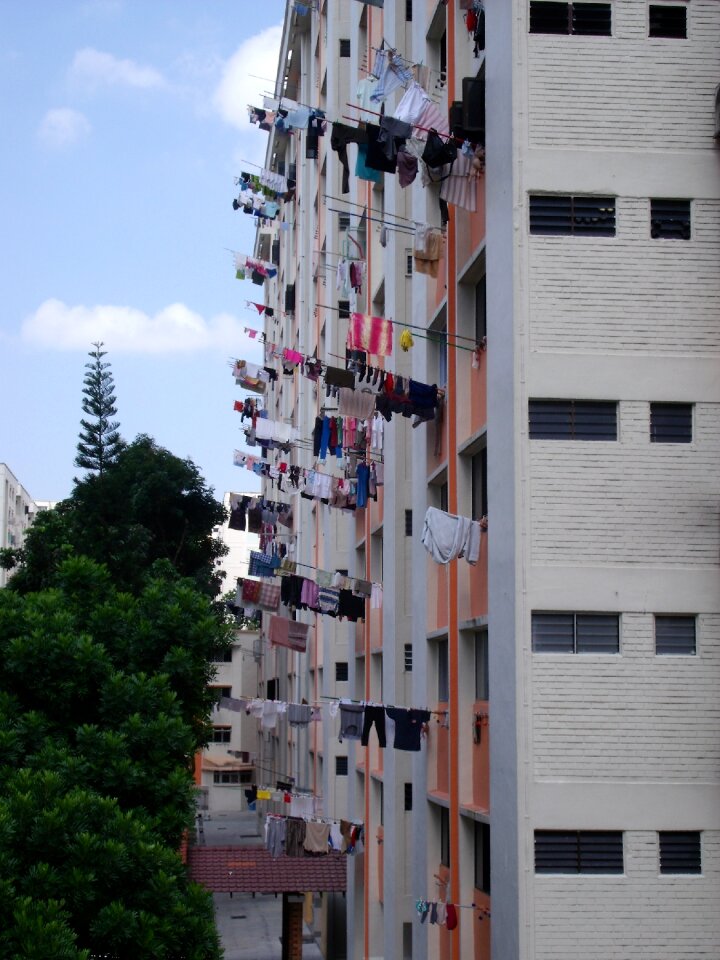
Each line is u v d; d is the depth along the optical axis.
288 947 36.22
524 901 16.20
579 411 17.14
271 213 42.50
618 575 16.80
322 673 42.38
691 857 16.50
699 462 17.05
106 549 47.59
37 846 17.58
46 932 16.19
